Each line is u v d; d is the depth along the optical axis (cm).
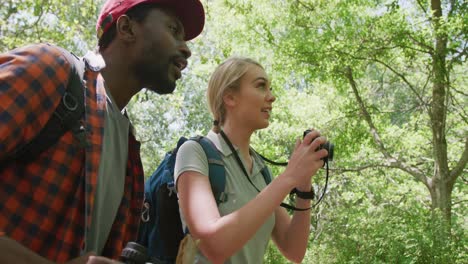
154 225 239
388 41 1284
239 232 202
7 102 127
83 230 149
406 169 1381
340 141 1466
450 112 1341
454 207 1572
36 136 138
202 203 217
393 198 1545
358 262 1136
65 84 143
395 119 1877
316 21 1402
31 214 140
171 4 177
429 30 1210
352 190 1644
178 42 176
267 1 1451
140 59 171
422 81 1563
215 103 265
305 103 1542
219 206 234
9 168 138
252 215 204
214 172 234
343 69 1375
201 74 1544
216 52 1623
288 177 212
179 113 1997
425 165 1628
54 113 141
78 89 148
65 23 1047
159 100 1936
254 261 245
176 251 233
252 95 260
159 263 231
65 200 146
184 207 220
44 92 136
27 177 140
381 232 1106
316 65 1349
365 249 1141
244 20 1472
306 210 258
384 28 1255
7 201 137
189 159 230
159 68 172
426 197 1563
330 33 1313
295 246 260
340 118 1459
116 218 176
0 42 1084
